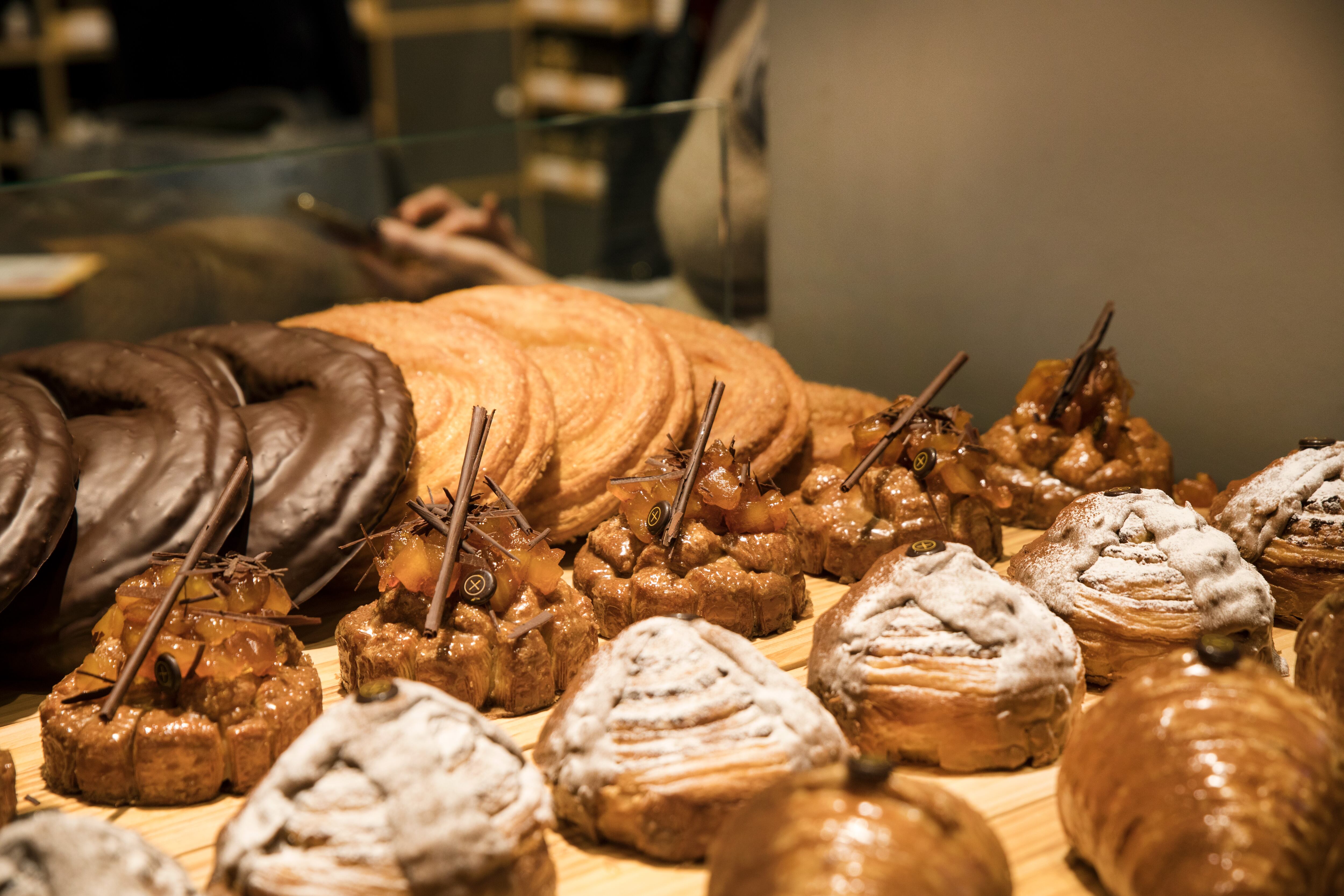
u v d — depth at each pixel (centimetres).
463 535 56
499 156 81
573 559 68
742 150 95
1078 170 73
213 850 49
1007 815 49
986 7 74
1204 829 42
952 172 78
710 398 60
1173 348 71
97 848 41
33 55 152
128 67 135
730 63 104
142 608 52
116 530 57
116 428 62
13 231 70
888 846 41
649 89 115
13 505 56
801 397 72
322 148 76
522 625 56
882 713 52
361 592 66
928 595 53
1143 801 43
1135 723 45
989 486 64
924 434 65
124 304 73
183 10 132
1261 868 41
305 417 63
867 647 52
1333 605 53
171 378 64
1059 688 52
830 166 84
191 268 74
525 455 65
